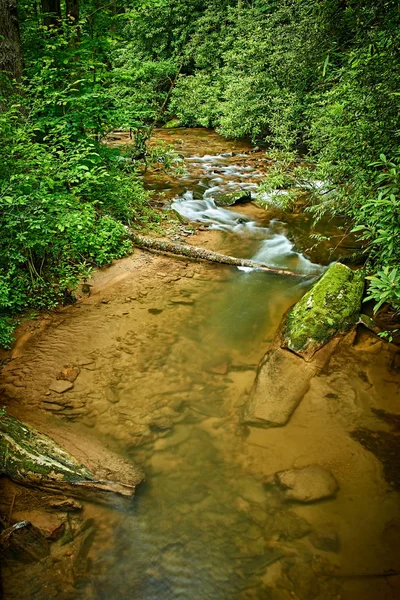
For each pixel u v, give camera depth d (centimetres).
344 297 491
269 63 1347
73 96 716
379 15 417
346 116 536
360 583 256
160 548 277
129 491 310
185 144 1492
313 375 430
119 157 924
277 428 374
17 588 251
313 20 565
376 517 296
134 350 479
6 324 500
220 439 363
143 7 1044
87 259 643
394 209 344
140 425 377
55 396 405
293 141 1047
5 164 511
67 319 532
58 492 308
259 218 882
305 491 312
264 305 580
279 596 251
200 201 956
